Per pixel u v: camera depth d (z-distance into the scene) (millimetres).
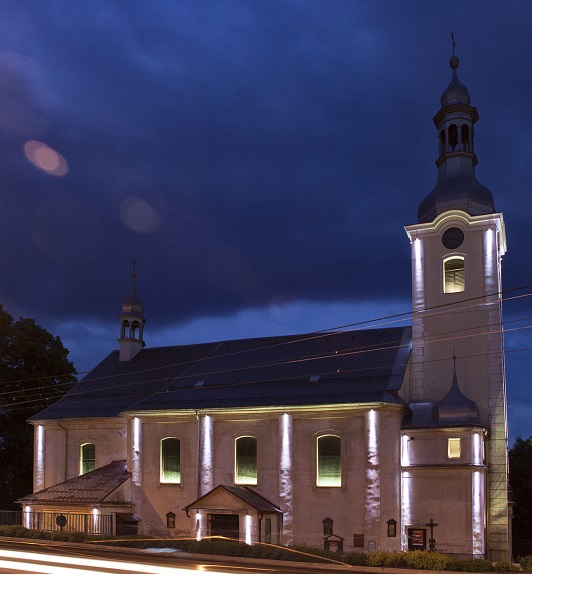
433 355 45906
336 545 41000
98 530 45656
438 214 47562
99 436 52469
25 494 61875
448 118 49812
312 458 42781
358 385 44000
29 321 64812
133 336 60812
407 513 41094
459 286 46531
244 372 49906
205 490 45250
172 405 48031
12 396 61781
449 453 41094
